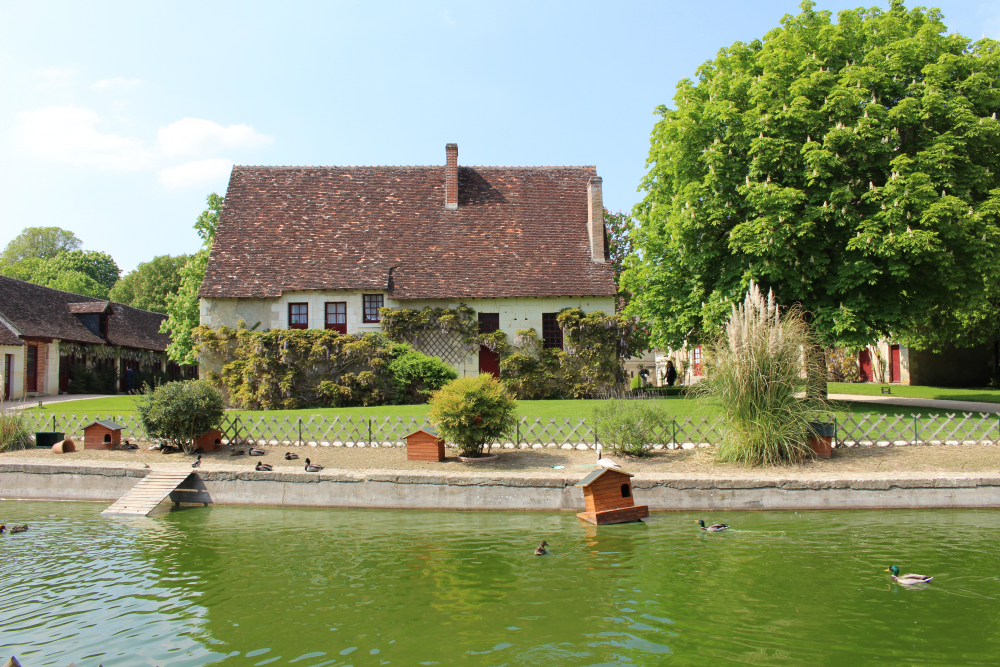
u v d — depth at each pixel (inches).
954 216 604.7
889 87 679.7
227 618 242.5
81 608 255.1
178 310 1327.5
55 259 2507.4
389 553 326.0
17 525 387.5
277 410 823.1
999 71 668.1
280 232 1040.2
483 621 234.4
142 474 480.4
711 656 201.6
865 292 687.7
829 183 665.0
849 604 244.2
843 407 572.1
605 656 203.3
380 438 565.0
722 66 776.3
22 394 1098.7
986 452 469.1
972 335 1034.7
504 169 1198.9
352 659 205.0
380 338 941.2
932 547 318.7
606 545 333.7
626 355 986.1
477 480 431.2
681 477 416.5
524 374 959.6
